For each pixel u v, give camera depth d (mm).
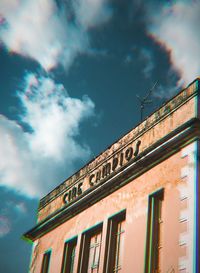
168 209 12281
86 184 16672
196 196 11539
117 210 14328
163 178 12867
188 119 12695
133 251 13039
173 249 11648
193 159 12016
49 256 17609
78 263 15328
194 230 11195
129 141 14898
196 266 10820
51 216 17953
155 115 14062
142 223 13078
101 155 16250
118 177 14555
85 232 15633
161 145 13047
